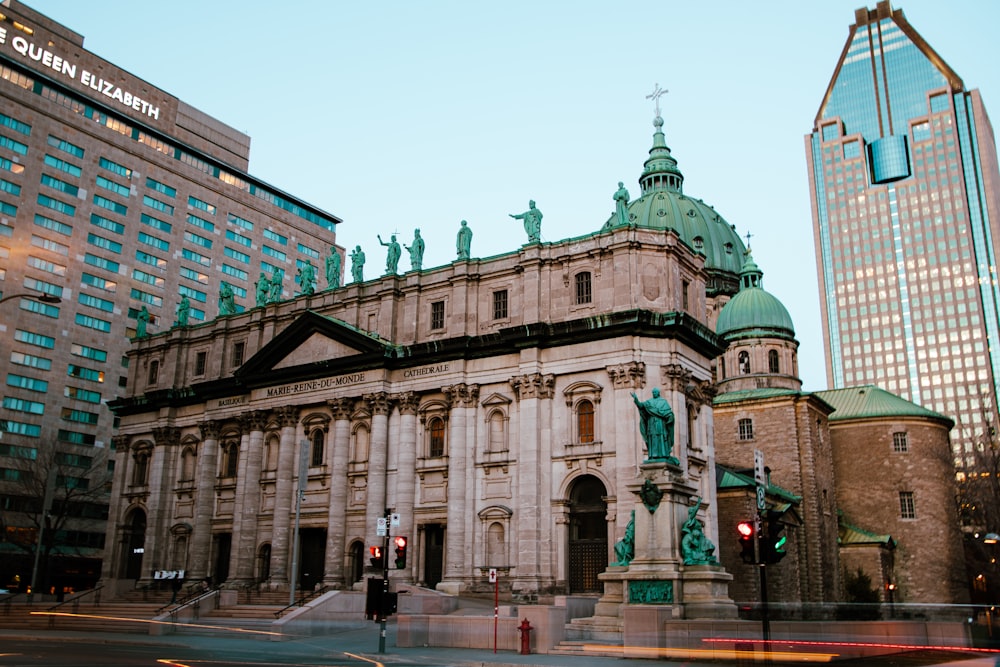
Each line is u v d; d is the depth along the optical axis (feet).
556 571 178.70
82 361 366.84
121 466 269.44
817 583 240.94
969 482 281.13
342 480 209.97
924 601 259.80
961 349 570.05
